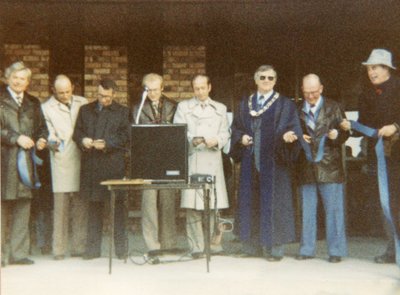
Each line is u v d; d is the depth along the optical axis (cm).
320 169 711
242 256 750
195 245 751
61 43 956
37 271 668
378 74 703
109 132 737
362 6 820
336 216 714
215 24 903
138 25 905
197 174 696
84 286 630
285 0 787
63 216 743
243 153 742
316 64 959
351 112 958
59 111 755
